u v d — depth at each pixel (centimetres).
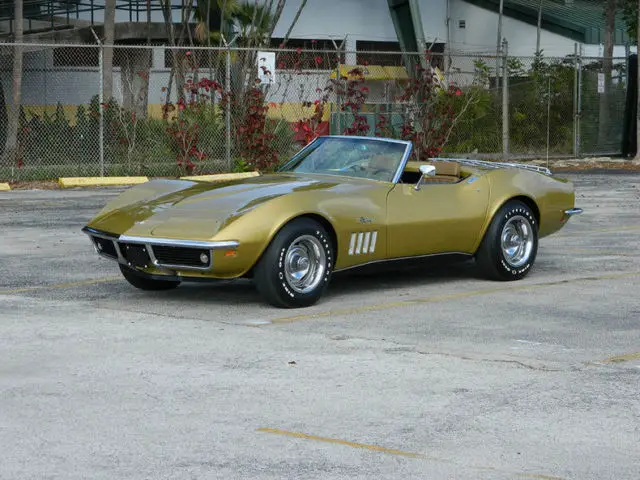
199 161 2250
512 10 4047
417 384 619
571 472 467
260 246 835
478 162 1088
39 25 3166
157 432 525
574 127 2845
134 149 2259
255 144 2278
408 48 3158
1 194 1927
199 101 2300
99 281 1005
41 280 1007
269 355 695
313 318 827
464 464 477
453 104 2481
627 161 2792
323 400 584
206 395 594
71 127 2364
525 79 3109
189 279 858
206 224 839
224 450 497
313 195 876
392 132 2453
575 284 999
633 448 501
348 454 492
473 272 1085
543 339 748
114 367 659
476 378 634
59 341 734
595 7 4312
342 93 2298
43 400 583
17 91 2336
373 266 927
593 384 620
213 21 3081
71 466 475
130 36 3077
